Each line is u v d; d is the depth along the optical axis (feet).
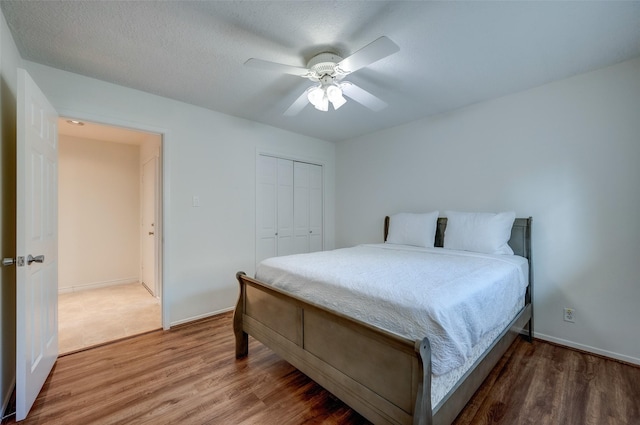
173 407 5.31
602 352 7.21
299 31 5.68
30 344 5.13
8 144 5.48
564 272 7.79
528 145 8.38
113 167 14.02
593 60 6.81
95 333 8.57
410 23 5.44
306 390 5.83
